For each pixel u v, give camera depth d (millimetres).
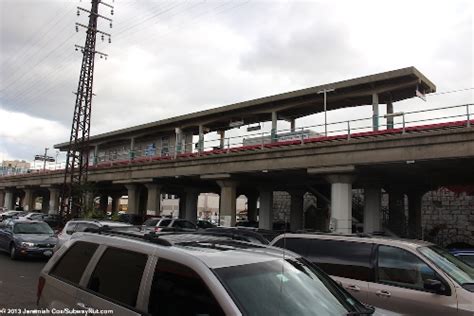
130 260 3992
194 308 3232
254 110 38812
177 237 5348
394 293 6234
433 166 23547
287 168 27109
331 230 24547
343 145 24219
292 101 35719
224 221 31766
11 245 17625
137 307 3613
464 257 9688
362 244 6977
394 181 30438
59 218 35688
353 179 24906
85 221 15836
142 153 53031
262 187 36531
